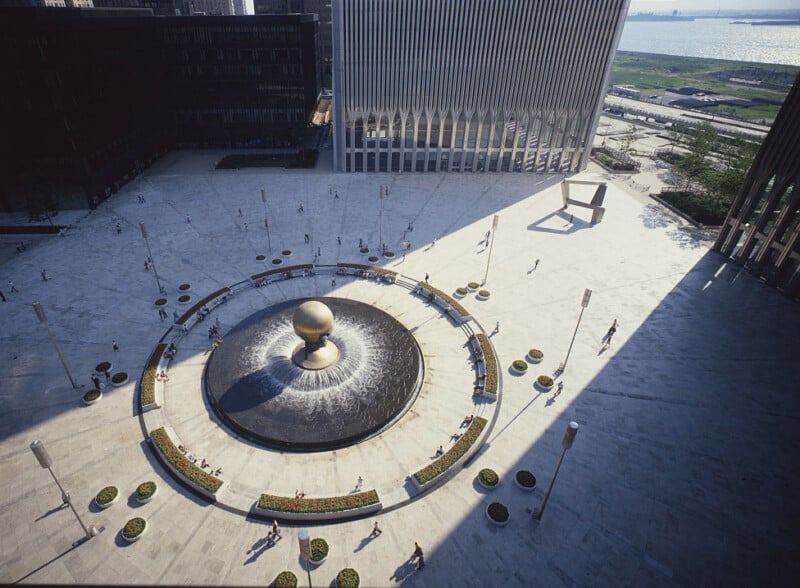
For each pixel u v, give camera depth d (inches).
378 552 1253.7
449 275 2487.7
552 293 2378.2
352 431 1574.8
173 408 1674.5
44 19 2657.5
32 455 1482.5
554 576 1207.6
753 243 2608.3
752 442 1610.5
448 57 3420.3
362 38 3326.8
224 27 3814.0
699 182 3607.3
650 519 1352.1
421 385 1813.5
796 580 1213.1
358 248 2701.8
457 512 1364.4
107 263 2490.2
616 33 3435.0
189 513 1338.6
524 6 3282.5
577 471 1489.9
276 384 1747.0
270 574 1197.1
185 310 2162.9
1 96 2669.8
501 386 1815.9
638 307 2292.1
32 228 2783.0
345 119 3604.8
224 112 4158.5
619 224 3129.9
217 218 2994.6
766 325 2193.7
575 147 3922.2
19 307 2138.3
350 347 1920.5
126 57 3430.1
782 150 2373.3
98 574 1186.6
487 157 3831.2
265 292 2314.2
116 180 3334.2
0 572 1187.3
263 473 1456.7
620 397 1776.6
